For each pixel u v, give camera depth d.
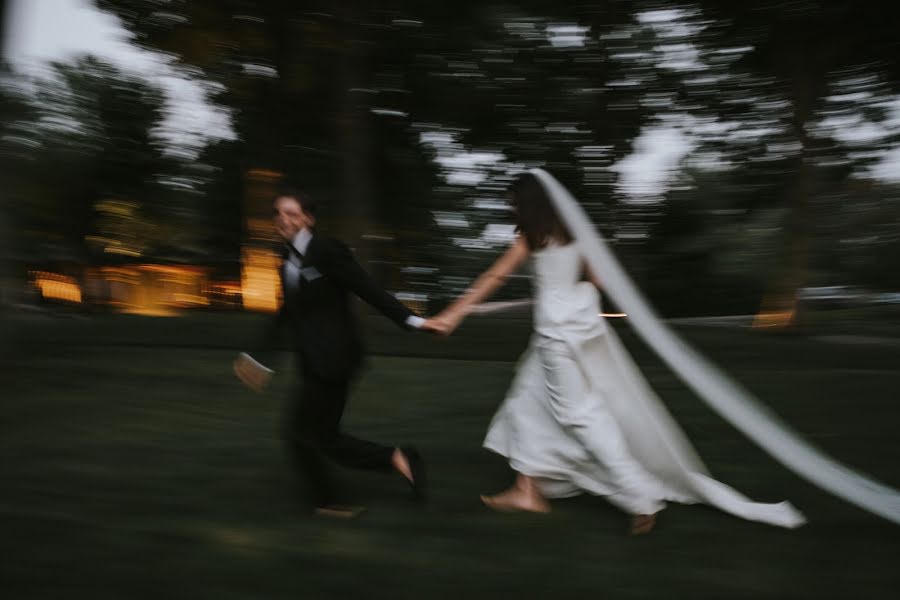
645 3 11.35
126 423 5.76
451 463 4.78
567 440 3.62
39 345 9.99
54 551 3.14
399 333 12.12
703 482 3.69
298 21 10.62
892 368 9.64
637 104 11.92
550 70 11.27
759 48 12.55
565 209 3.63
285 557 3.12
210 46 11.39
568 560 3.11
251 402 6.73
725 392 3.66
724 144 13.34
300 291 3.49
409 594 2.78
